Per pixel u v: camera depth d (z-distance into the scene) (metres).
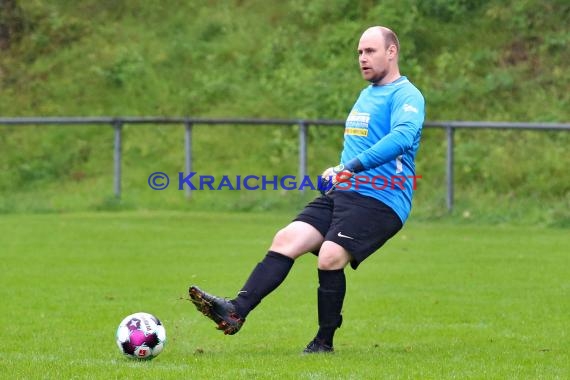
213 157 72.50
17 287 37.31
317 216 24.92
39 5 88.19
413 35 80.19
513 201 63.66
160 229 56.28
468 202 63.09
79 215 63.91
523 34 80.00
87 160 74.94
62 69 83.38
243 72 80.75
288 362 23.08
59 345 26.58
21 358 23.95
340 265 24.50
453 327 29.73
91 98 80.56
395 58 24.95
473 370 22.34
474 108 74.12
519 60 78.00
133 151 74.44
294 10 85.69
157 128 76.44
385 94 24.66
